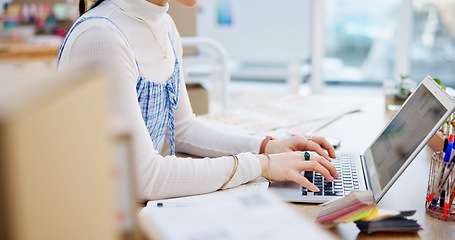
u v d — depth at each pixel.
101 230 0.54
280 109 1.92
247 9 4.89
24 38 3.38
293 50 4.94
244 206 0.68
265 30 4.93
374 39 4.65
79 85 0.50
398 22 4.47
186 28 2.77
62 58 1.19
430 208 1.08
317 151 1.38
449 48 4.42
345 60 4.76
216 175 1.20
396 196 1.17
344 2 4.58
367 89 4.80
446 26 4.37
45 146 0.45
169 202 1.14
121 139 0.56
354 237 0.97
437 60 4.46
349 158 1.42
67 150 0.48
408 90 1.89
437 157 1.10
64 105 0.48
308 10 4.78
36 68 0.57
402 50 4.40
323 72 4.69
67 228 0.48
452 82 4.50
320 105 1.98
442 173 1.06
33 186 0.44
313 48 4.58
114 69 1.16
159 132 1.39
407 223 0.98
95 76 0.53
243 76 5.24
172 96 1.42
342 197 1.08
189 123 1.58
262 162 1.24
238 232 0.63
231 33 4.98
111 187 0.55
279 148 1.42
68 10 3.78
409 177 1.28
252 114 1.86
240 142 1.49
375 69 4.74
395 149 1.20
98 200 0.53
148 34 1.31
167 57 1.39
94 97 0.52
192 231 0.63
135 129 1.16
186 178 1.18
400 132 1.24
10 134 0.41
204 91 2.27
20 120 0.42
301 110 1.91
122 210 0.57
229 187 1.21
